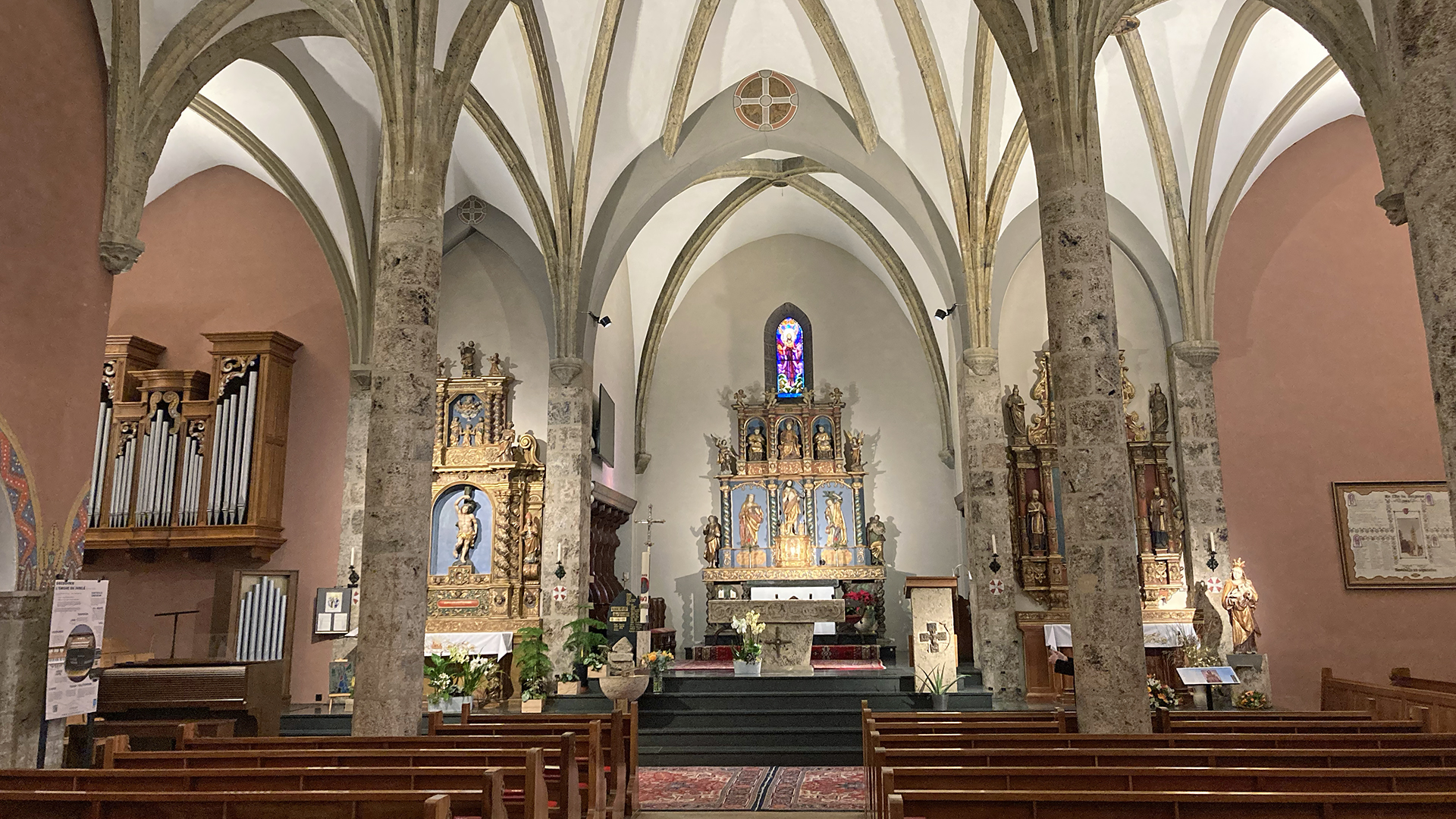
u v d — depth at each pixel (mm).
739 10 16922
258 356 16750
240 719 12180
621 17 16297
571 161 17250
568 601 16688
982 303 17203
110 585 16578
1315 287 17594
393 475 9914
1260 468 17172
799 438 23750
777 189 22875
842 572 22516
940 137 16875
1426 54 5168
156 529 16031
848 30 16719
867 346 24469
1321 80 16078
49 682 9023
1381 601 16594
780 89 18312
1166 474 17406
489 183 18234
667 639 21781
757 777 12570
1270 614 16750
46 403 9430
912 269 22688
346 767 6543
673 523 23984
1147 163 17344
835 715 14727
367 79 15758
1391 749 6371
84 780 5641
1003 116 16562
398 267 10344
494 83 16109
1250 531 17000
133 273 17891
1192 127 16844
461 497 17500
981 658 16641
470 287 18734
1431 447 16906
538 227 17297
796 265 24969
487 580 17047
